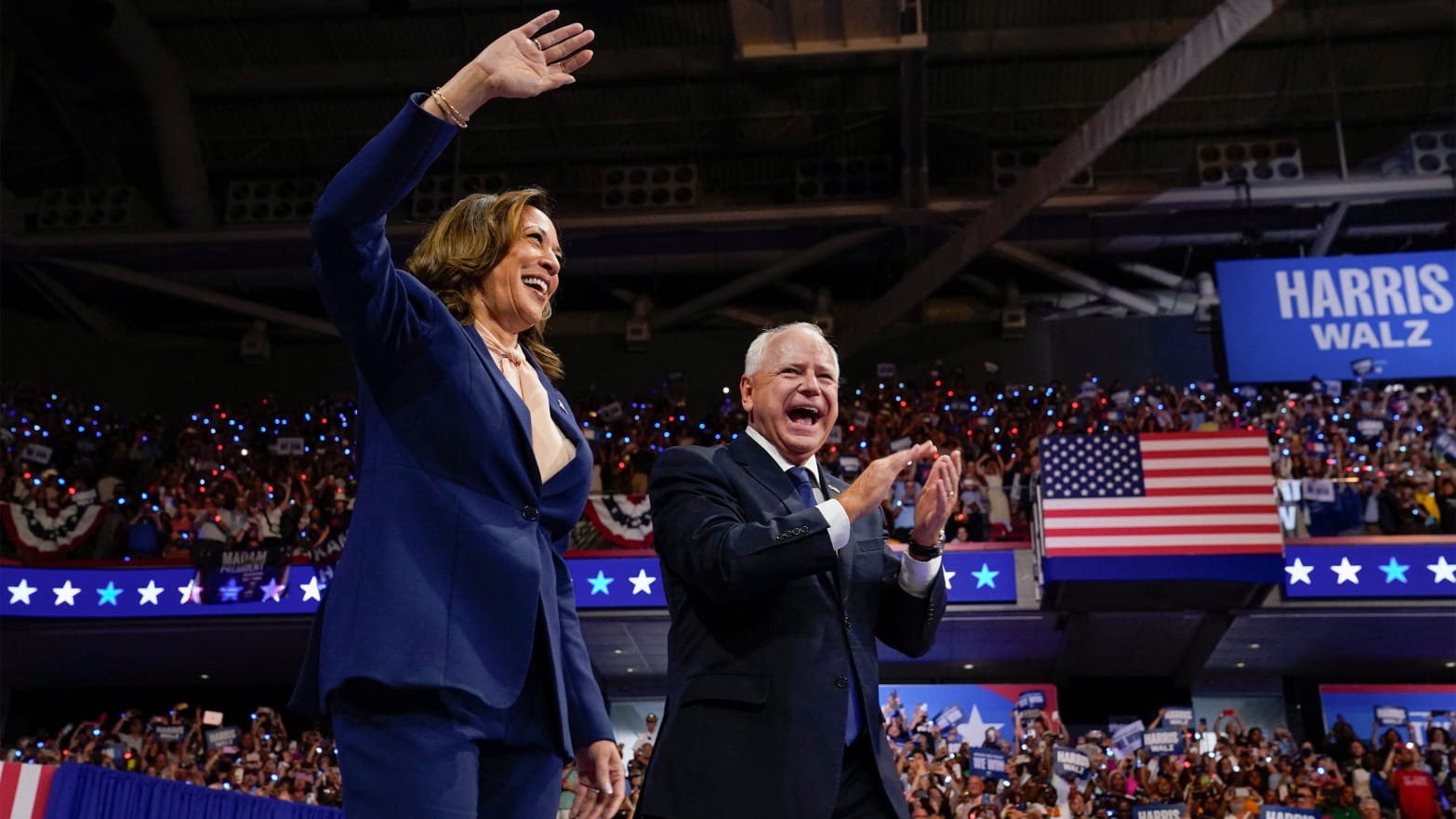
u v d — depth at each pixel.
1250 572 16.84
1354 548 18.72
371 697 2.39
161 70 24.33
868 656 3.26
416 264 2.90
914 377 27.17
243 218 25.97
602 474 21.25
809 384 3.54
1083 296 28.27
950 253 22.80
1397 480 19.50
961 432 22.09
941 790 16.38
